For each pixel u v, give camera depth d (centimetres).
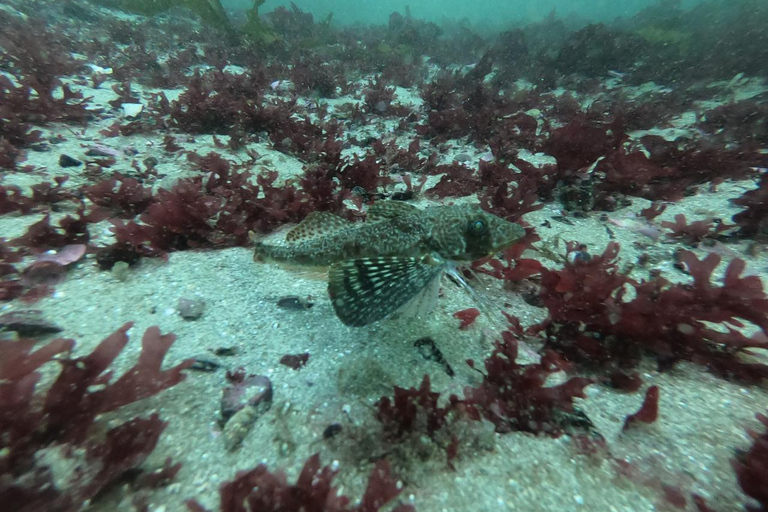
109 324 28
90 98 70
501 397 23
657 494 19
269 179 47
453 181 56
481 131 79
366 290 24
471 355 28
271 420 22
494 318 31
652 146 58
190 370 25
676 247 40
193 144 66
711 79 121
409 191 54
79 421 20
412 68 138
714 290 25
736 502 19
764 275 35
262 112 72
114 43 125
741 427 22
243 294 33
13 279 31
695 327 26
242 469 20
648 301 26
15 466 18
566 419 22
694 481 20
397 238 28
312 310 31
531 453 21
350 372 26
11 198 41
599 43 148
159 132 68
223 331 28
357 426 22
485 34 247
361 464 21
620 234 44
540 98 108
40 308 29
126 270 34
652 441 22
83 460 19
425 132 82
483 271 35
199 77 91
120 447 19
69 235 36
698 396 24
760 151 61
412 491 20
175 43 138
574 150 51
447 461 21
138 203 44
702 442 21
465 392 23
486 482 20
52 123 63
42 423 19
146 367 21
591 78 134
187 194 40
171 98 87
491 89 112
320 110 89
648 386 25
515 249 34
